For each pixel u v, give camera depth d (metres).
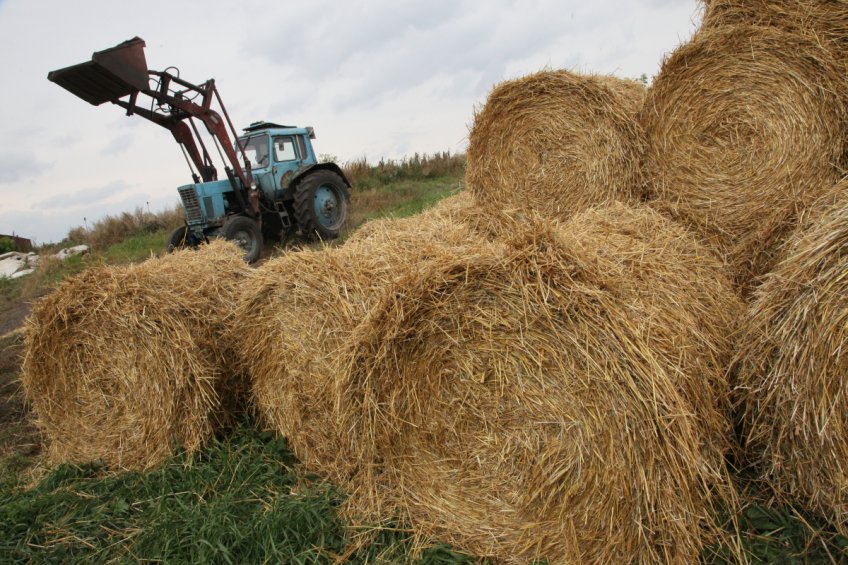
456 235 3.82
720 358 2.57
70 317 3.65
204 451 3.50
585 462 2.22
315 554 2.49
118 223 16.34
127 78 7.97
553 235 2.37
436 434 2.68
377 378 2.66
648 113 3.76
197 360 3.52
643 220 3.49
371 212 12.89
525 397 2.40
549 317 2.25
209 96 9.27
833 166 3.16
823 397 2.05
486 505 2.54
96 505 3.12
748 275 3.48
